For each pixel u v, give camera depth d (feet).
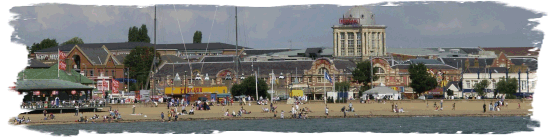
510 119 393.29
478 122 380.17
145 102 502.79
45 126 357.82
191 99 577.43
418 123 378.12
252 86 589.32
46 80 444.55
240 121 391.24
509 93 567.59
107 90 619.67
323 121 389.80
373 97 559.38
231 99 528.22
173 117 404.98
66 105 417.90
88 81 536.83
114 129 345.72
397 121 390.21
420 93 630.33
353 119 404.36
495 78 653.30
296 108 426.92
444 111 440.86
